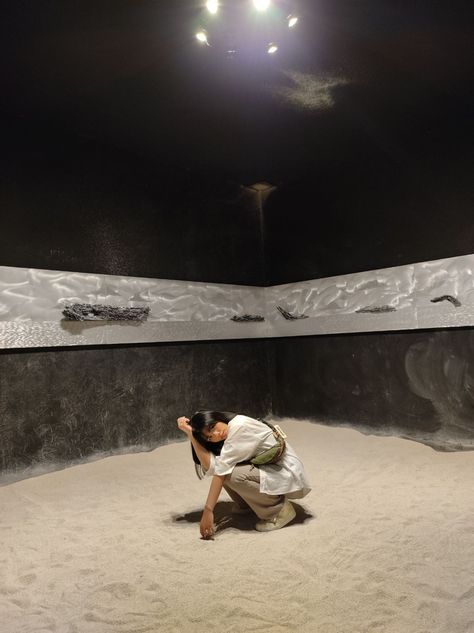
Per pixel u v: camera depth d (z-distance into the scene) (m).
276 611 2.47
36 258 5.43
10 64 4.46
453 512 3.71
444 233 5.86
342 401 6.86
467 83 5.13
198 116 5.60
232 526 3.67
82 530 3.73
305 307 7.32
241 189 7.77
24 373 5.19
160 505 4.27
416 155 6.12
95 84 4.85
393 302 6.29
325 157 6.88
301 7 3.87
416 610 2.41
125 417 5.99
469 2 3.83
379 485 4.52
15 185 5.34
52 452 5.33
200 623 2.40
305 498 4.23
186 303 6.76
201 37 4.18
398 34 4.26
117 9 3.78
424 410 5.99
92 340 5.70
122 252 6.20
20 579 2.97
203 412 3.57
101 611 2.56
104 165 6.14
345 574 2.81
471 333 5.60
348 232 6.87
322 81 5.00
